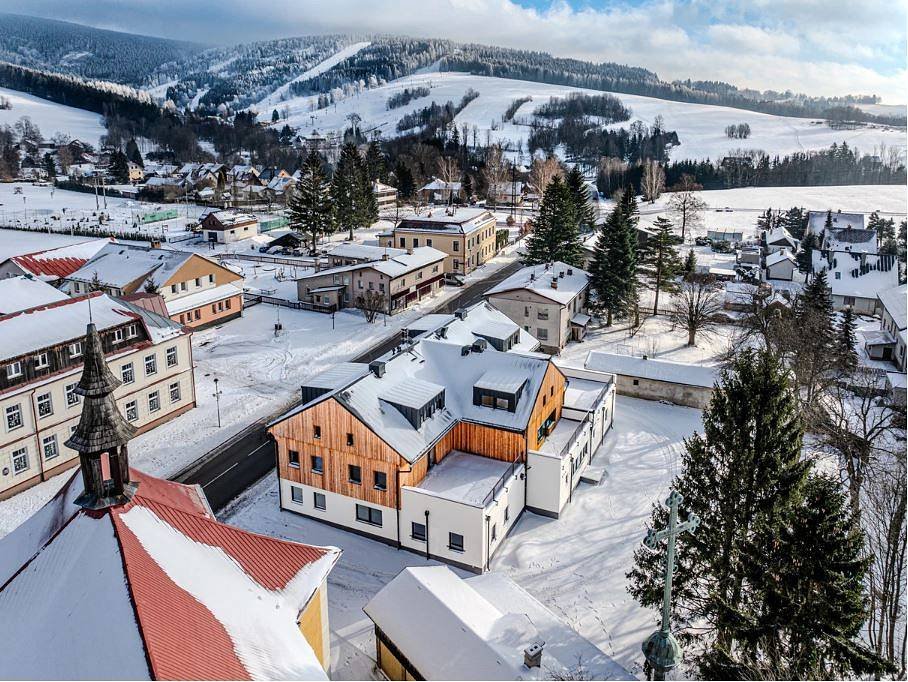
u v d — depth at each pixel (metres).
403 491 38.44
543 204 94.50
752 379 29.39
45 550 20.48
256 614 21.03
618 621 33.97
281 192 187.25
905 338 69.94
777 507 28.41
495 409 43.25
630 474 47.41
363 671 30.56
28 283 59.31
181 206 172.88
